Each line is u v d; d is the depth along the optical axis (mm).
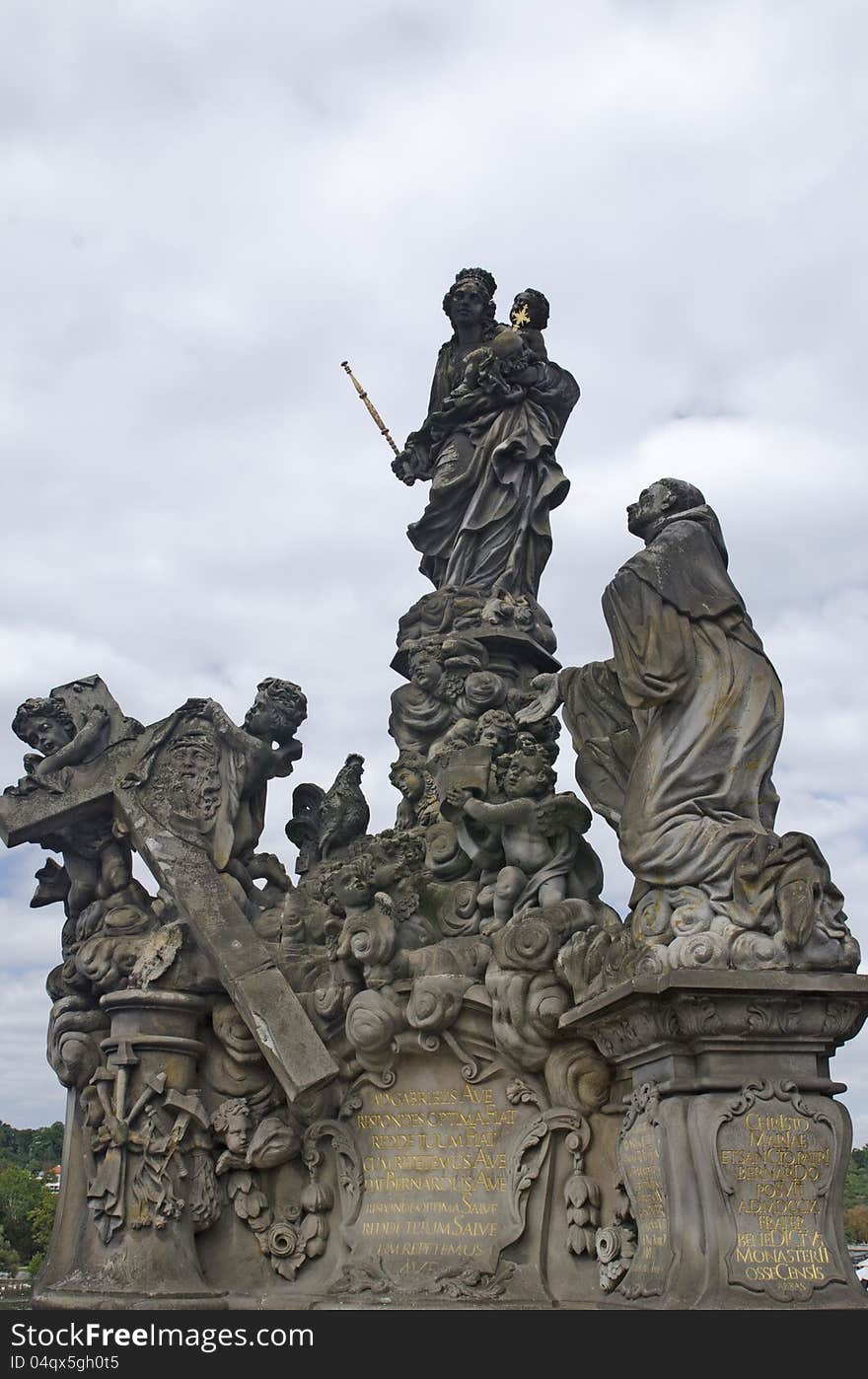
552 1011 13109
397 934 14336
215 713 16562
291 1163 14633
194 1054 15008
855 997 11172
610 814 13344
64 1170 15406
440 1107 13906
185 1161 14547
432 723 16922
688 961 11227
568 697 14102
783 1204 10820
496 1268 13055
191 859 15633
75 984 15750
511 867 14227
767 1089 11039
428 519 18703
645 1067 11914
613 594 12664
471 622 17656
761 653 12656
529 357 18797
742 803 12227
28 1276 33312
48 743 16562
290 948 15352
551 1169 13203
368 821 16953
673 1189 10945
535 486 18672
